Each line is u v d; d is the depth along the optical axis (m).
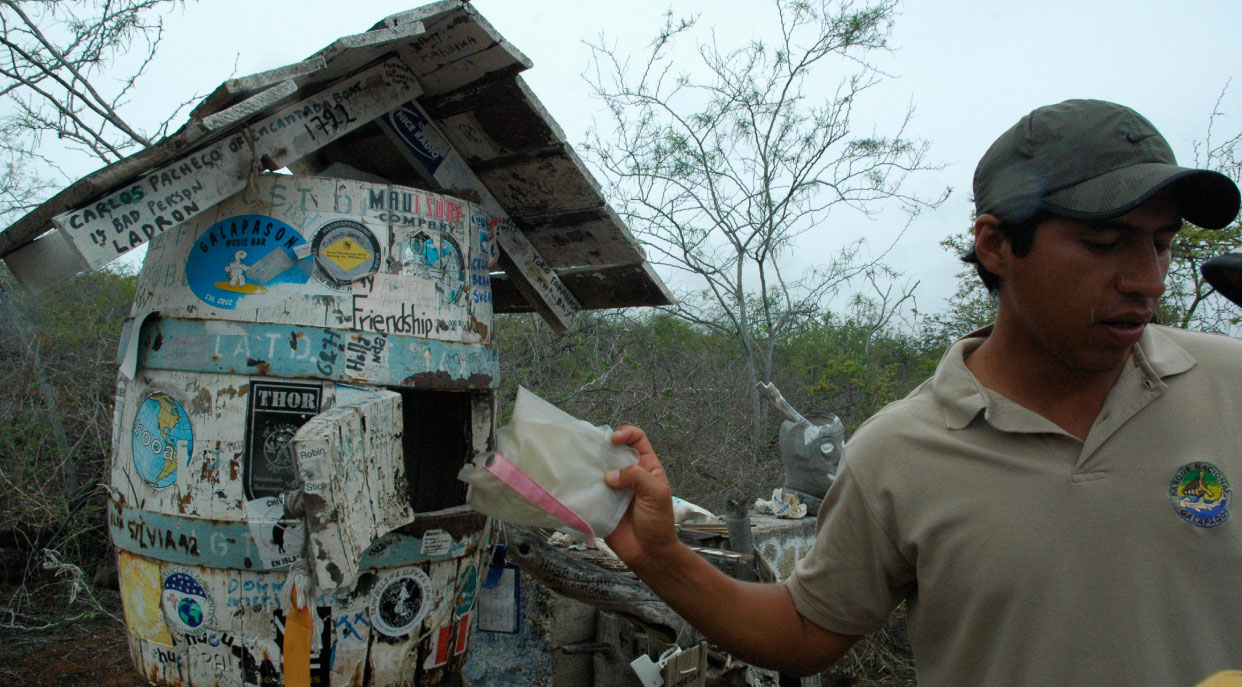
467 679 3.06
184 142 1.79
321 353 2.07
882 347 9.94
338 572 1.74
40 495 4.74
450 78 2.38
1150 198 1.07
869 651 4.63
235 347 2.06
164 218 1.93
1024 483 1.21
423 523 2.19
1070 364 1.20
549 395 5.82
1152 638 1.12
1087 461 1.20
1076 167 1.11
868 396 7.97
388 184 2.21
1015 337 1.28
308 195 2.12
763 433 7.28
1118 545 1.16
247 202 2.10
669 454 6.28
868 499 1.35
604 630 3.26
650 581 1.45
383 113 2.35
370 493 1.92
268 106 1.90
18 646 4.29
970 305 8.72
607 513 1.42
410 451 2.82
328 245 2.12
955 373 1.32
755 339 9.37
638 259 2.96
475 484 1.40
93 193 1.81
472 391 2.47
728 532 3.10
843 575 1.40
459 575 2.32
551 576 2.59
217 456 2.05
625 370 6.88
